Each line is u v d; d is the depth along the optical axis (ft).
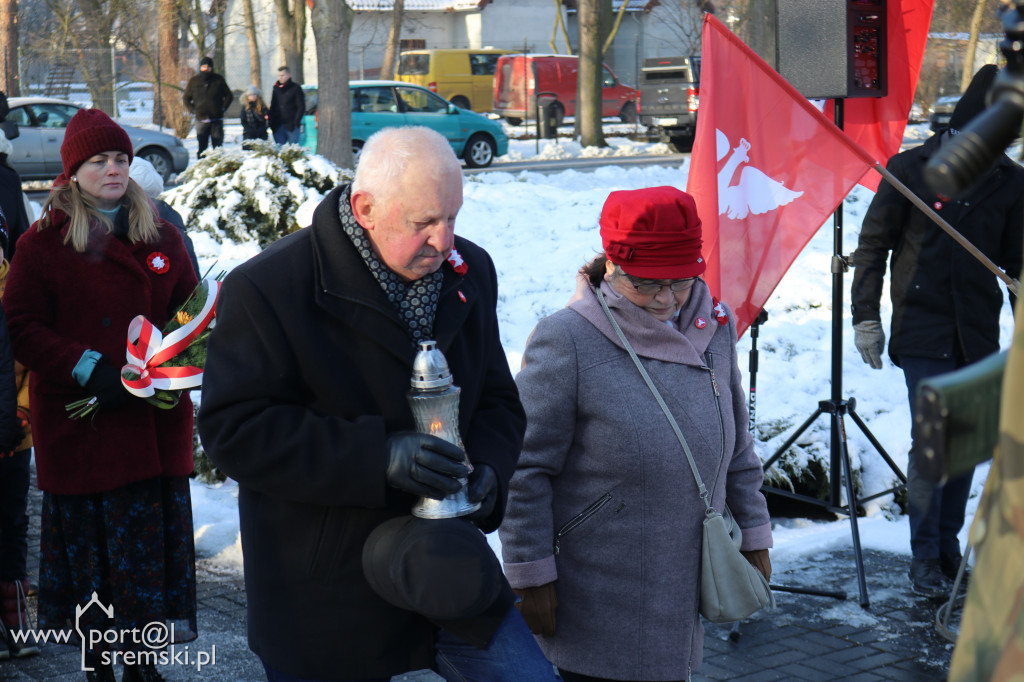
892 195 15.06
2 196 15.37
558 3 137.18
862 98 18.34
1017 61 3.18
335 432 7.07
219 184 27.94
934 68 99.25
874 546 16.79
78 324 11.55
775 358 22.85
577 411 8.87
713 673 12.85
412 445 6.97
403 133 7.21
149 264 11.88
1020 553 2.85
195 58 113.91
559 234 32.68
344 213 7.48
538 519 8.77
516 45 158.40
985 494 3.05
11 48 98.68
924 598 14.90
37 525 18.10
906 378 15.33
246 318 7.27
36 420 11.69
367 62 147.95
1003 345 23.70
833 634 13.92
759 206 14.56
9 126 27.76
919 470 3.05
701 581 8.94
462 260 8.00
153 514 11.86
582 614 8.91
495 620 7.73
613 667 8.83
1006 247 14.97
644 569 8.80
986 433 3.05
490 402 8.33
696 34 109.09
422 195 7.06
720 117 14.52
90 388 11.16
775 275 14.62
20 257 11.57
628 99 111.45
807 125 14.34
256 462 7.09
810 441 19.19
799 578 15.67
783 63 17.02
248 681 12.64
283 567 7.56
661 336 8.91
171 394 11.13
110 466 11.48
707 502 8.93
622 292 8.98
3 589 13.46
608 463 8.78
